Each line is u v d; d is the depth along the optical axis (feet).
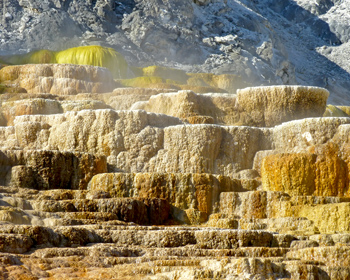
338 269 66.23
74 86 192.85
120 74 252.01
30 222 85.25
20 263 66.44
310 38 458.91
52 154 117.80
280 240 82.33
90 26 302.86
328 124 127.95
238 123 160.35
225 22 352.69
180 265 68.13
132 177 111.65
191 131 128.88
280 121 162.20
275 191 107.45
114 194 111.24
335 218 95.30
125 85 215.10
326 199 104.83
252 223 95.45
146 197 104.94
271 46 347.77
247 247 77.97
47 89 193.16
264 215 106.32
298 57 432.25
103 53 249.55
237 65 316.60
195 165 127.24
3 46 277.23
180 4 330.13
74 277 63.57
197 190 110.42
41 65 196.75
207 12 353.92
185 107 157.79
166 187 110.52
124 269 67.46
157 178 110.73
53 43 285.64
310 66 425.69
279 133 133.28
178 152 128.36
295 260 68.90
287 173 115.96
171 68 270.67
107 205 98.37
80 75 197.67
